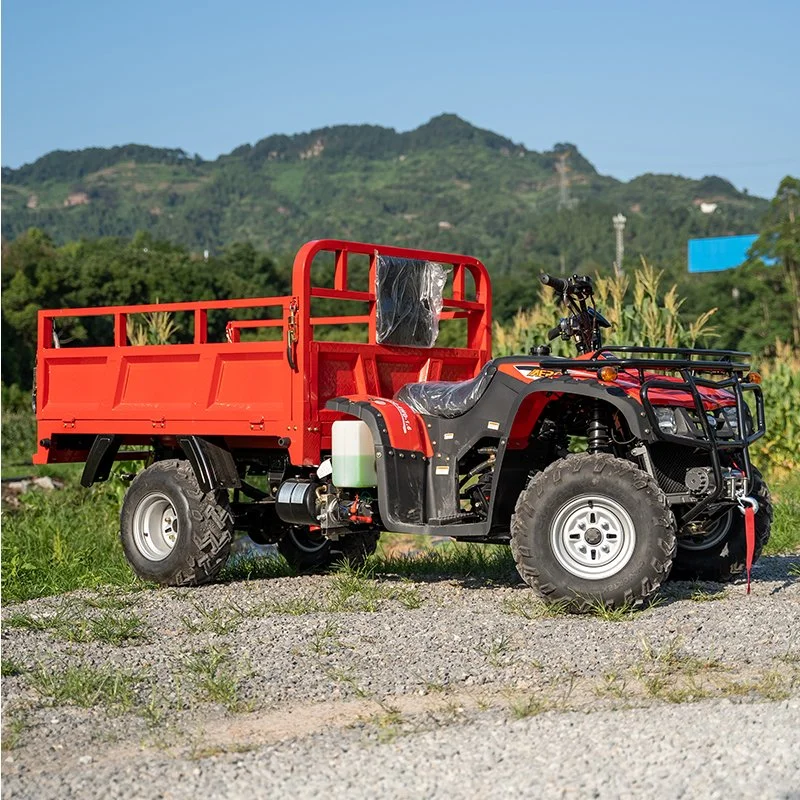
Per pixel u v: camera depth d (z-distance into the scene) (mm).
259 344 7973
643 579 6680
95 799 4035
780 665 5586
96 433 9125
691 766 4004
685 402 7031
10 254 73500
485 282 9188
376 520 7891
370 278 8266
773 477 15750
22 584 8742
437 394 7680
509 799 3787
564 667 5656
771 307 66750
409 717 4918
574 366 6891
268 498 8789
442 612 7012
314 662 5883
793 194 70625
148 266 86938
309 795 3914
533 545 6867
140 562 8586
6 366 53562
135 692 5461
